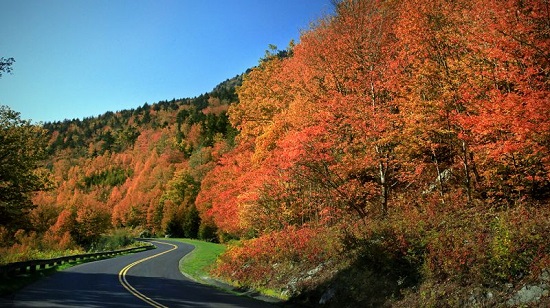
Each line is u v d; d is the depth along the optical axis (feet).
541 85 41.42
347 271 48.42
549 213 37.35
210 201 202.28
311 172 62.49
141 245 208.64
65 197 477.77
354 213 68.44
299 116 74.49
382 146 59.11
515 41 42.50
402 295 38.96
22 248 136.46
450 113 49.60
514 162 44.24
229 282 73.72
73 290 55.36
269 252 70.69
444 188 59.93
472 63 49.55
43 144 86.33
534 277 30.12
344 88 71.00
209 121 489.26
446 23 54.44
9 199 80.94
